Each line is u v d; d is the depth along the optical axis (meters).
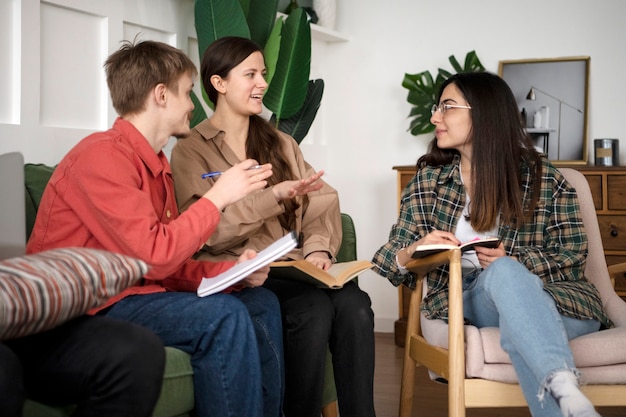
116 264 1.29
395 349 3.76
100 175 1.60
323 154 4.24
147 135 1.78
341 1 4.22
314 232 2.34
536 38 3.93
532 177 2.24
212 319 1.60
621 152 3.82
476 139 2.21
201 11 2.70
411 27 4.10
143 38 2.74
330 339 2.11
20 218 1.53
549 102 3.87
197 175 2.14
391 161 4.15
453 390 1.90
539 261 2.12
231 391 1.60
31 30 2.24
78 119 2.44
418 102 3.85
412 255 2.03
